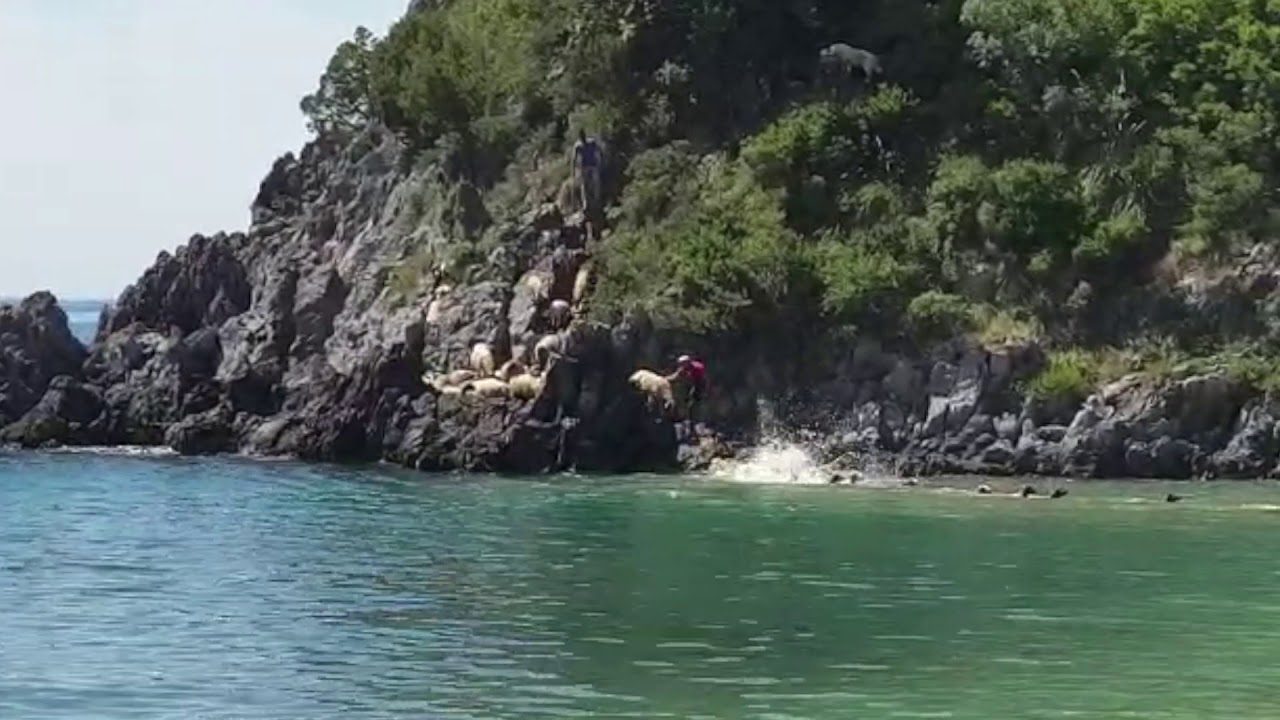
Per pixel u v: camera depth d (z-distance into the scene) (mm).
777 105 83500
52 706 29656
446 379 73312
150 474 67750
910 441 70375
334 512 56312
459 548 48156
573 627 36531
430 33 94562
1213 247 74062
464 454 69375
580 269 77188
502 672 32250
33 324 80875
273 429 75000
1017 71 81562
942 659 33719
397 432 71562
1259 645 35312
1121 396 68875
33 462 71812
